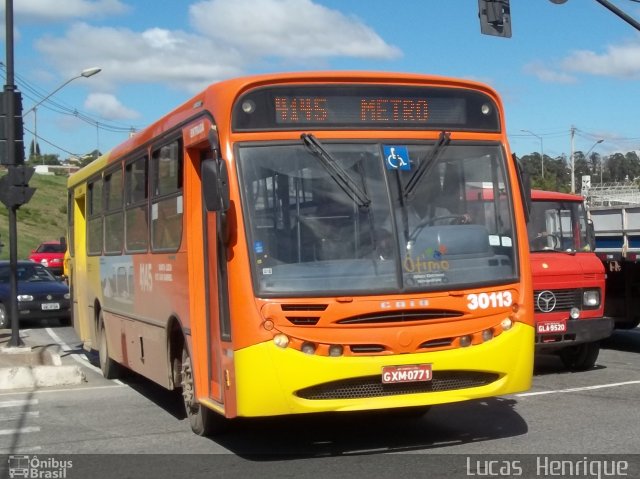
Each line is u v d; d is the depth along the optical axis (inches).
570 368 512.7
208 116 304.7
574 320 480.1
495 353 292.8
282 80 293.4
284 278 279.3
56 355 545.3
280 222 284.0
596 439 322.0
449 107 309.7
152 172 395.9
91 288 552.1
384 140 298.7
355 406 278.4
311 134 292.2
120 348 470.9
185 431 361.4
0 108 584.4
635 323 600.1
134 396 459.2
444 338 286.8
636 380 464.8
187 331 336.5
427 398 284.8
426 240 291.7
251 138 289.0
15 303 581.0
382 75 301.1
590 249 518.0
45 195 3216.0
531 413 375.9
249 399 274.5
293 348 275.1
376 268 284.4
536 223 506.0
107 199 504.7
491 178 309.6
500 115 318.7
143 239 412.2
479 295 293.0
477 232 300.5
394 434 341.4
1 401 447.8
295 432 350.0
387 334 279.9
